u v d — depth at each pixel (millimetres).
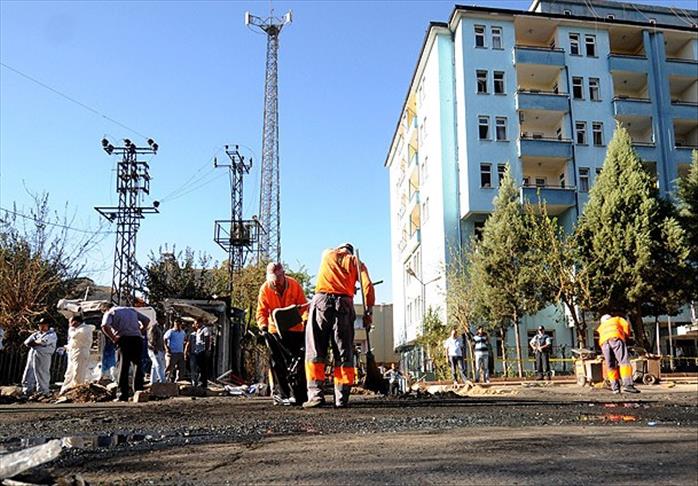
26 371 13383
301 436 4082
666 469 2520
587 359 18016
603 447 3129
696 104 36938
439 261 32812
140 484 2531
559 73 36250
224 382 20031
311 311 7102
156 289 32469
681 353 35062
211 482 2535
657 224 27250
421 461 2828
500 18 35625
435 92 36531
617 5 39875
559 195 33938
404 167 49031
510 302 28906
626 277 27047
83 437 4504
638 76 37562
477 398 10172
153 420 5859
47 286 21547
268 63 50312
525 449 3104
